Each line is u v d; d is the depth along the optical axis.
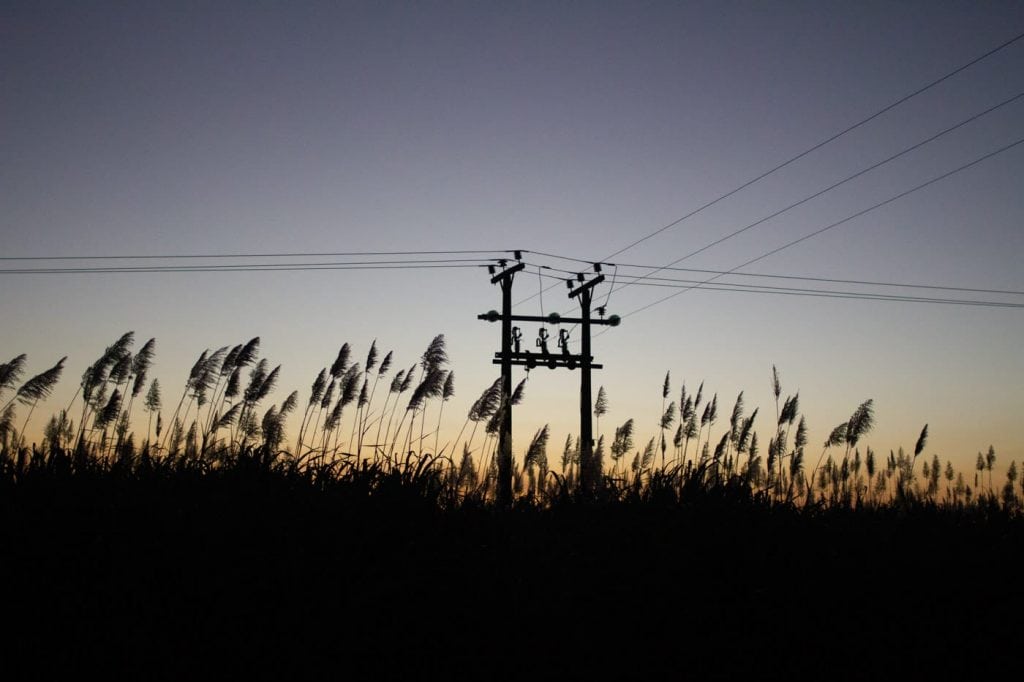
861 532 10.01
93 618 6.23
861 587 8.77
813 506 10.37
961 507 12.91
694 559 8.45
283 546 6.96
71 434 10.44
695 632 7.87
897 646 8.21
